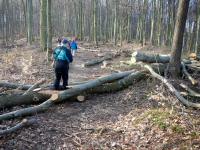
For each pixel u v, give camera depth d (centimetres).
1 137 750
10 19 4944
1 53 2606
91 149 727
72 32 5831
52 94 1000
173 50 1246
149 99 1027
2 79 1339
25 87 1091
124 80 1165
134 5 4034
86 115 927
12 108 942
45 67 1700
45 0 2419
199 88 1153
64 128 829
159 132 777
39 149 715
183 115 870
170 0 3469
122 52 2247
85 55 2459
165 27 3800
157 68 1270
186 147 705
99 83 1114
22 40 4294
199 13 2702
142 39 3747
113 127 840
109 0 4941
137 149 720
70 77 1474
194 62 1566
